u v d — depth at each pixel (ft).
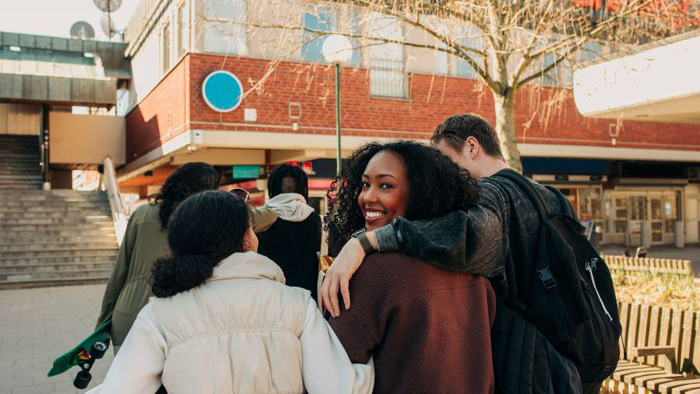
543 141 54.19
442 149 7.00
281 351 5.19
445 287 5.24
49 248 47.24
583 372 5.91
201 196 5.76
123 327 10.06
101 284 43.86
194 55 41.60
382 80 47.50
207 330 5.07
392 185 5.70
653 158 61.05
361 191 6.38
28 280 42.55
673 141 62.18
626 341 15.14
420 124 48.62
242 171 51.03
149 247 10.21
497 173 6.63
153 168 65.00
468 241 5.20
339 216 6.65
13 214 51.62
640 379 12.91
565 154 55.31
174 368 4.93
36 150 73.97
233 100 42.27
